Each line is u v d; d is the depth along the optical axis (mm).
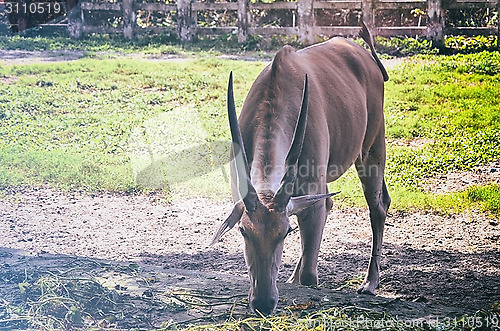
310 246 5602
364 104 6465
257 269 4621
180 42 20016
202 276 6254
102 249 7445
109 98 14109
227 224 4688
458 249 7465
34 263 6363
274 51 18812
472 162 10422
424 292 6191
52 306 5070
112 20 22031
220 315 5000
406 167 10289
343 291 6129
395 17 20141
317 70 6031
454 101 13836
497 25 18797
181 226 8305
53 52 18797
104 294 5305
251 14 21109
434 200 8914
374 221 6547
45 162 10359
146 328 4801
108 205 9039
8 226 8117
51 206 8906
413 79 15391
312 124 5480
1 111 13016
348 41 6883
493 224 8219
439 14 18203
